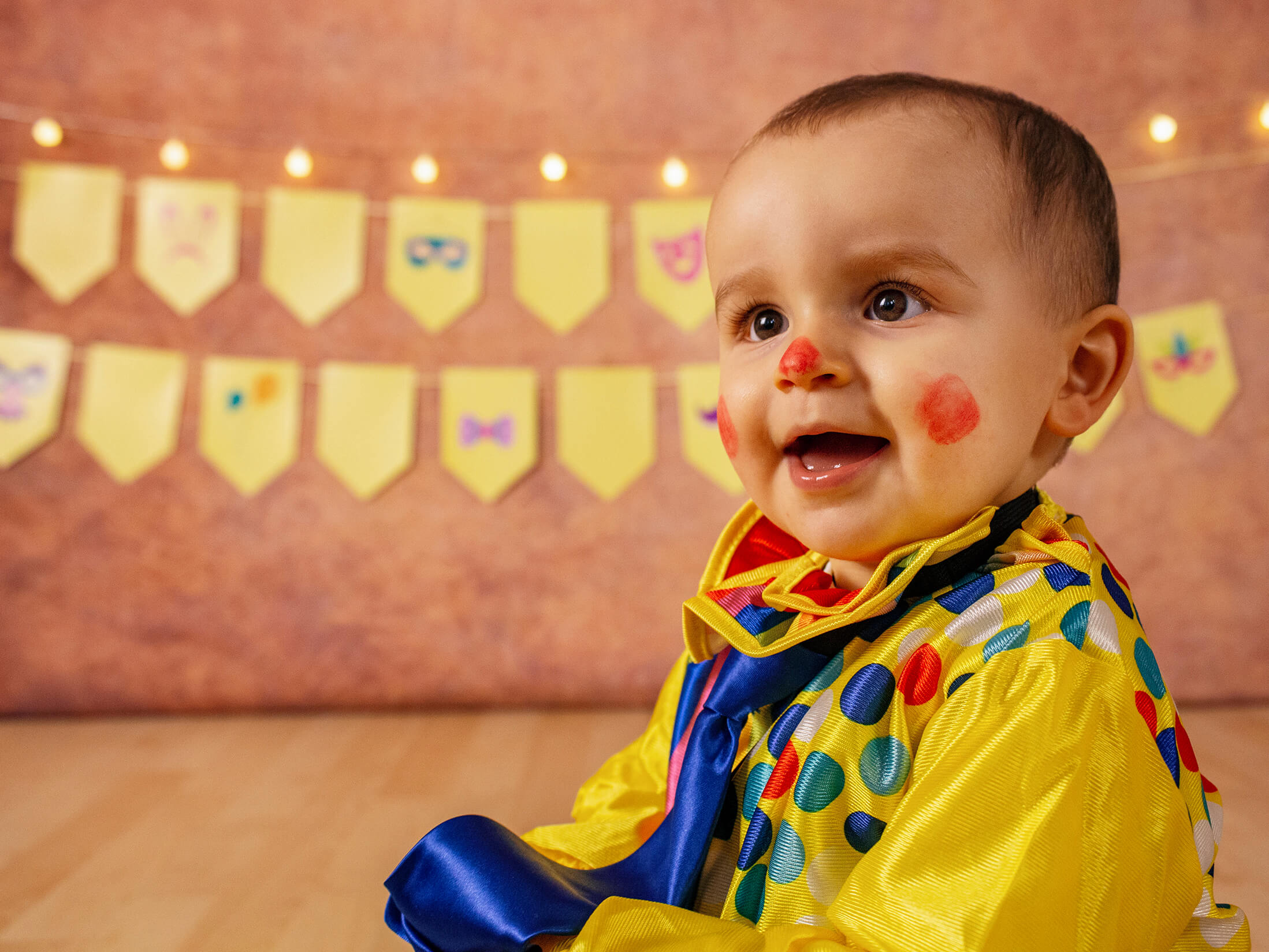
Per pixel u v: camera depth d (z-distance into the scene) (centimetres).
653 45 217
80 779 150
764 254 45
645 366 213
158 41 212
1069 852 35
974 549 47
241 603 207
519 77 217
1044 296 46
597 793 60
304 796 140
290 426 209
